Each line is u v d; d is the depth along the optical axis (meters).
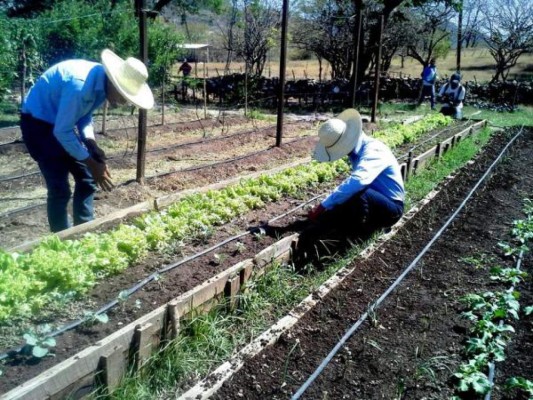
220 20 36.06
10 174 9.37
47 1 22.14
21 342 3.72
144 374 3.90
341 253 6.14
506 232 7.16
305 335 4.46
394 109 22.31
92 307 4.27
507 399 3.84
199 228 5.95
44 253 4.43
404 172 8.73
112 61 5.11
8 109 15.66
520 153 12.85
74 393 3.44
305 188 8.12
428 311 4.96
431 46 31.16
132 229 5.31
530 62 40.81
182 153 11.67
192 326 4.35
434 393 3.86
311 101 24.72
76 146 5.07
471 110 23.03
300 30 28.52
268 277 5.26
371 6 27.14
